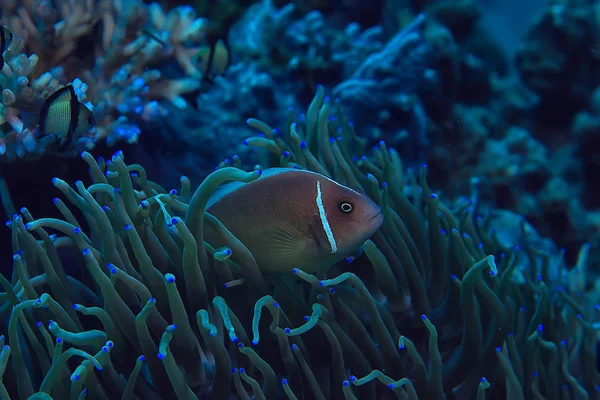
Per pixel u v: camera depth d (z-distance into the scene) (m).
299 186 0.31
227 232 0.32
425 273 0.38
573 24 0.76
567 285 0.45
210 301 0.33
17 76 0.40
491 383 0.35
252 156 0.52
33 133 0.40
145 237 0.33
